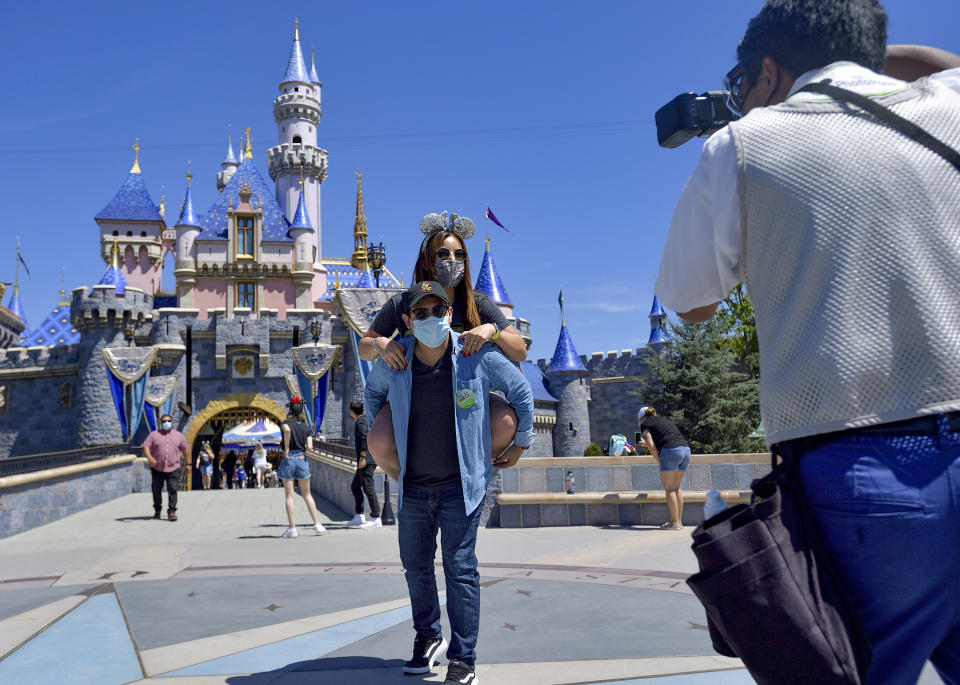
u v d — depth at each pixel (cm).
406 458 359
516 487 1191
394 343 356
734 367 3819
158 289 6400
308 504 1164
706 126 226
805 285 146
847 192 145
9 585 699
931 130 149
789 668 135
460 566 348
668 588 585
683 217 174
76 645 434
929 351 134
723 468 1195
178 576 715
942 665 149
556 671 356
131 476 2284
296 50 7275
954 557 130
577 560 766
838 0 169
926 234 140
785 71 177
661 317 5891
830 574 139
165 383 3766
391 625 470
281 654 404
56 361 4853
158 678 361
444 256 364
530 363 5797
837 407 138
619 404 5894
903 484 132
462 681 334
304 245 5025
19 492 1428
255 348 4562
